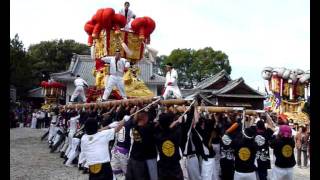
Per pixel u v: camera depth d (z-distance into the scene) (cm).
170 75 1523
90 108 1517
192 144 855
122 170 998
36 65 6381
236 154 836
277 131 901
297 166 1712
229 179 979
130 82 1756
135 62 1917
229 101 4141
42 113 4031
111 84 1549
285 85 3344
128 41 1839
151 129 737
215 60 6669
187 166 859
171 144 717
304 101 3247
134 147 743
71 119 1552
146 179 732
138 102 1089
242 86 4131
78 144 1412
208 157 870
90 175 748
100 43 1841
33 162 1521
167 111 937
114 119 1129
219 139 1022
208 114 1018
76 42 7094
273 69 3425
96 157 741
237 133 946
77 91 2167
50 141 2105
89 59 5444
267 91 3681
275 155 866
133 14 1917
